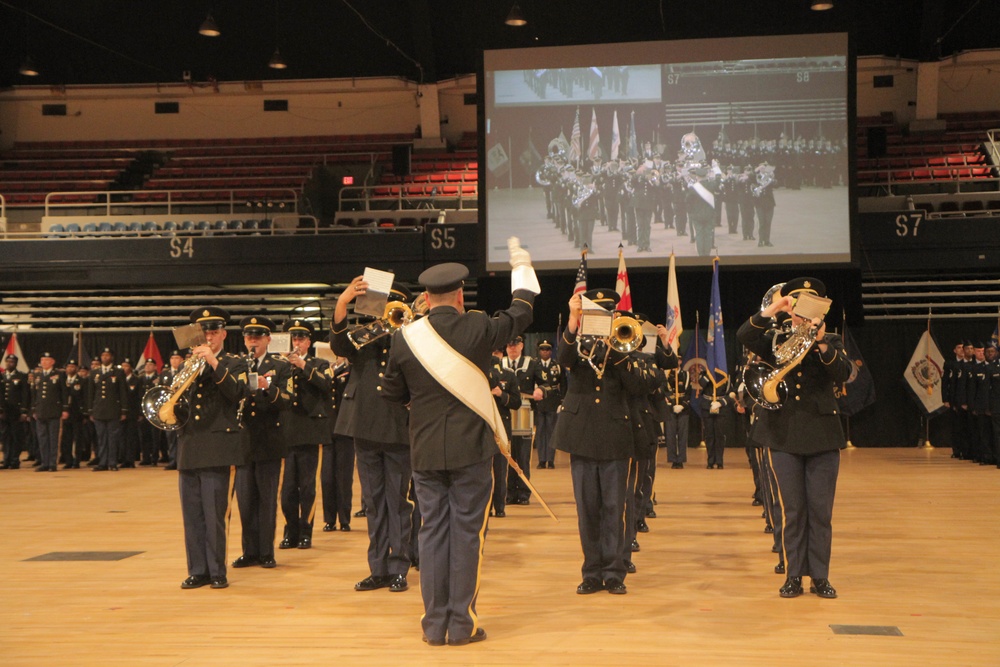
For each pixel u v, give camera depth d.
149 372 16.02
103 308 19.92
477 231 17.67
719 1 22.19
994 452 14.22
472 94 24.42
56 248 18.56
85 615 5.30
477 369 4.70
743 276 18.09
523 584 6.07
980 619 5.06
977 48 22.89
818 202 16.16
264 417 6.77
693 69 16.42
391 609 5.41
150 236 19.64
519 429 10.57
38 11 22.84
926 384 17.64
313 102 24.69
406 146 22.72
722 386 14.40
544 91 16.69
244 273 18.45
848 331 17.84
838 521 8.71
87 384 16.09
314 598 5.72
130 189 22.98
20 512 9.94
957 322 18.03
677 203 16.39
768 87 16.28
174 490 12.12
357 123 24.66
